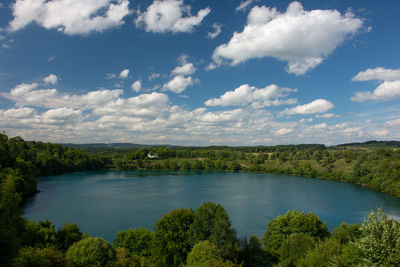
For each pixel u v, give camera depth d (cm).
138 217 7819
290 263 3753
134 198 10738
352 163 18700
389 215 8275
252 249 4516
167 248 4150
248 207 9194
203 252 3453
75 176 18338
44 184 14350
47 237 3912
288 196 11381
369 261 2020
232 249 4425
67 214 8106
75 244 3434
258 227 6881
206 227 4431
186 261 3969
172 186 14212
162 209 8838
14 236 2400
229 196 11325
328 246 2878
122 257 3556
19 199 4294
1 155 11012
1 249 2248
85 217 7781
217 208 4791
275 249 4609
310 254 2906
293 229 4703
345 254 2406
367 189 13475
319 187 14050
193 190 12900
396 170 13025
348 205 9644
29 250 2938
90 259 3219
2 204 3566
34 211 8412
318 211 8725
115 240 4541
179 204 9656
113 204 9562
